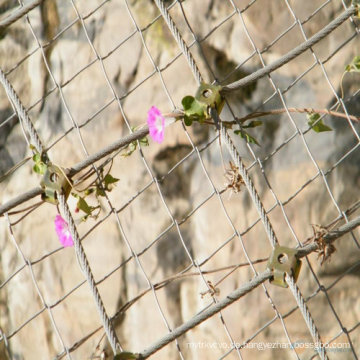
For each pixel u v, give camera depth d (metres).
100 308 5.05
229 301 4.97
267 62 6.07
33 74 6.39
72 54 6.29
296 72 6.05
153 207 6.14
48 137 6.28
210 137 6.11
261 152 6.06
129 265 6.16
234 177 5.16
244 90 6.09
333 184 6.00
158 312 6.14
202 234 6.11
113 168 6.15
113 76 6.18
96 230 6.17
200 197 6.11
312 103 6.02
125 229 6.16
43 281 6.27
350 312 5.97
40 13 6.39
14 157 6.43
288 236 6.01
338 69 6.00
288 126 6.05
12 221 6.33
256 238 6.04
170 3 6.15
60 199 5.07
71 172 5.08
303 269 5.99
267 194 6.04
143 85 6.14
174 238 6.14
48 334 6.25
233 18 6.09
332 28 5.02
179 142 6.11
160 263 6.14
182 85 6.10
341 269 5.98
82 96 6.21
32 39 6.44
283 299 6.01
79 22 6.28
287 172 6.04
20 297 6.34
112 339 5.04
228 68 6.10
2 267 6.39
